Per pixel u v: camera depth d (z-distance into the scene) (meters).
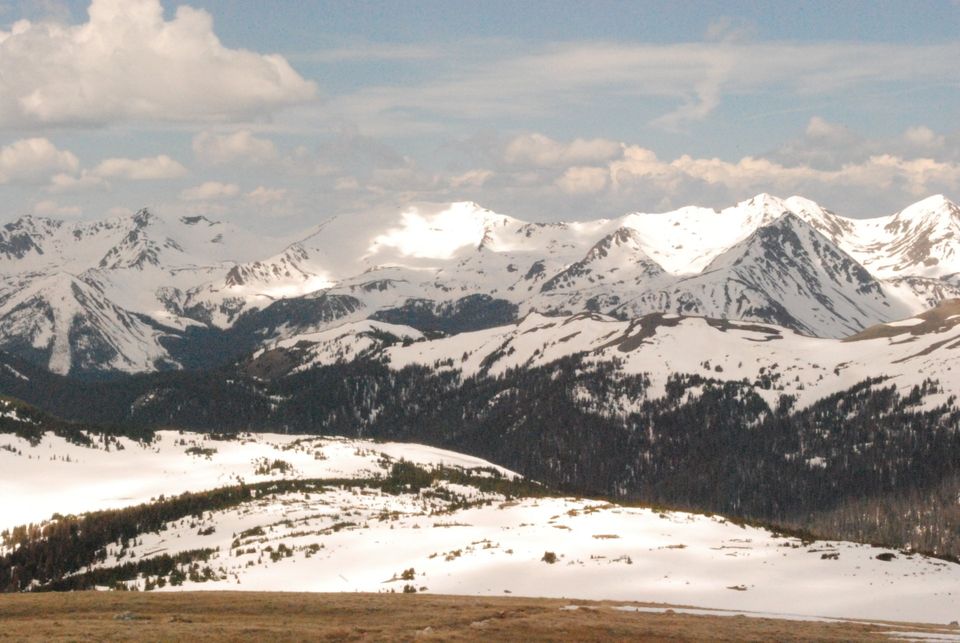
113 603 123.00
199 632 97.38
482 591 153.25
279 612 116.62
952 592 146.12
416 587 156.62
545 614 113.81
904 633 108.75
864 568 164.62
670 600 144.25
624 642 98.88
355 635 97.94
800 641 101.31
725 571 164.12
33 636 93.88
